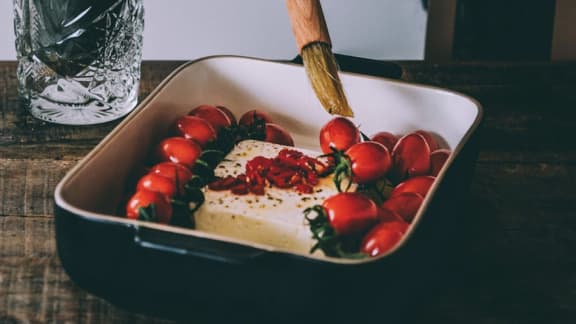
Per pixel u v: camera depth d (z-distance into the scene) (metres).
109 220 0.61
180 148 0.78
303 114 0.87
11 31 1.20
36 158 0.85
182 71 0.83
